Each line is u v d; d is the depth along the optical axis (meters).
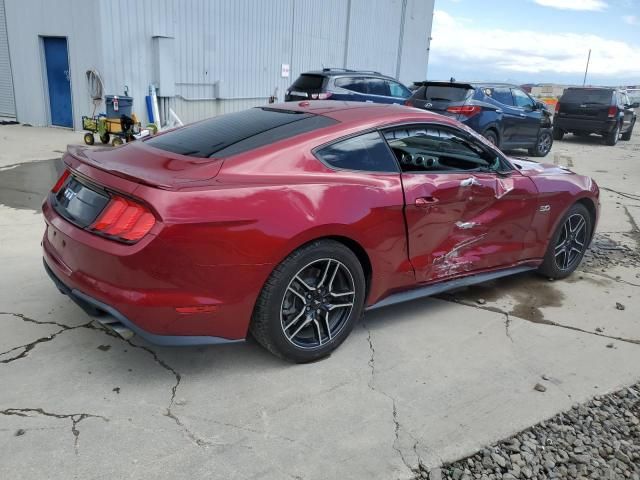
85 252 2.71
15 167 8.48
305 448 2.49
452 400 2.95
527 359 3.44
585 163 12.66
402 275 3.51
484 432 2.70
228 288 2.72
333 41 19.70
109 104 10.80
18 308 3.60
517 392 3.06
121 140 10.88
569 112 17.03
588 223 4.91
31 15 12.77
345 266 3.14
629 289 4.74
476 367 3.30
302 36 18.03
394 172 3.42
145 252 2.52
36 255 4.60
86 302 2.78
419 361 3.32
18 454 2.32
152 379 2.94
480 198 3.85
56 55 12.80
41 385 2.81
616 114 16.50
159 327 2.64
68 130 12.98
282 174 2.95
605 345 3.69
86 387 2.82
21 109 13.77
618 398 3.09
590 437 2.76
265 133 3.23
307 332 3.21
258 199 2.76
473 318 3.97
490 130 11.36
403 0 23.28
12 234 5.15
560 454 2.62
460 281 3.97
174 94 13.56
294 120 3.44
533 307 4.25
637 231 6.71
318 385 2.99
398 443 2.57
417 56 25.64
